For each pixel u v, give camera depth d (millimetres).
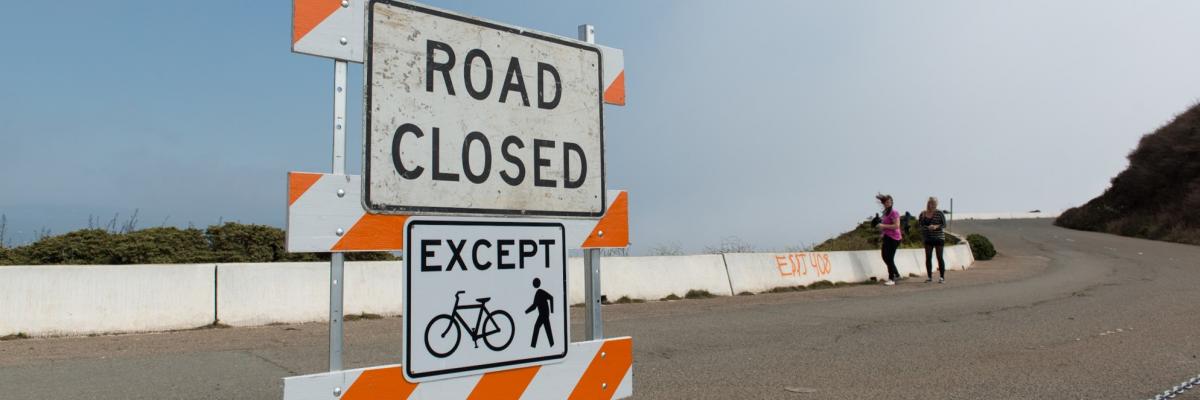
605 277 11320
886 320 8828
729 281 12938
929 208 15258
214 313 8492
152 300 8195
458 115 2553
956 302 10797
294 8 2238
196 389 5176
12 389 5152
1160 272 16812
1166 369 5828
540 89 2785
